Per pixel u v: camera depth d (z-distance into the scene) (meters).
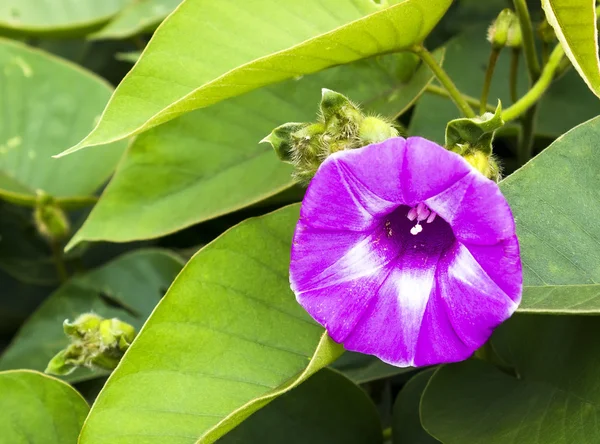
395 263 0.28
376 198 0.27
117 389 0.28
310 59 0.29
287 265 0.31
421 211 0.27
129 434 0.28
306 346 0.30
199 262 0.30
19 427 0.31
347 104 0.27
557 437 0.28
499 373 0.31
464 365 0.32
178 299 0.29
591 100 0.39
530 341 0.31
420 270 0.28
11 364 0.39
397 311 0.27
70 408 0.32
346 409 0.33
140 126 0.28
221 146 0.36
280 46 0.30
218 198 0.35
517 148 0.39
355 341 0.27
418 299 0.27
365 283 0.28
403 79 0.35
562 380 0.30
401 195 0.26
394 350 0.27
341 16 0.31
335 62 0.30
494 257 0.25
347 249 0.28
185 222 0.35
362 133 0.27
